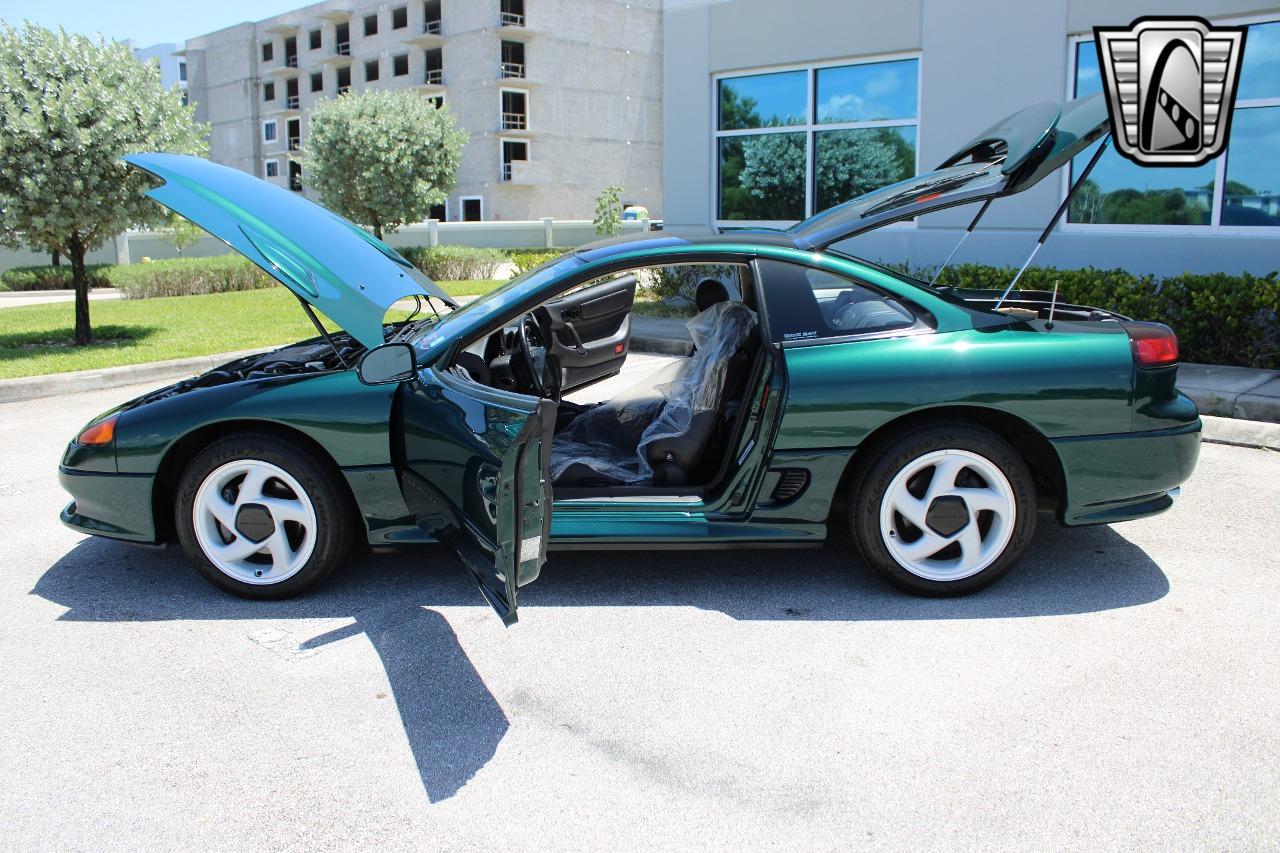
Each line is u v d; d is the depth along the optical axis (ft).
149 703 10.19
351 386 12.10
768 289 12.14
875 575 12.97
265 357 14.28
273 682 10.61
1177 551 13.94
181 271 61.16
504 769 8.88
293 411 12.03
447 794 8.53
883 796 8.30
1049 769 8.62
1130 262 29.12
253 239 11.89
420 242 107.45
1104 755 8.80
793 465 11.93
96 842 7.94
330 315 11.55
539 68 176.76
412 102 74.23
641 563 13.85
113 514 12.74
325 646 11.44
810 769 8.73
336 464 12.24
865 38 34.50
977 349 11.87
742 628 11.67
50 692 10.45
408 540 12.34
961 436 11.75
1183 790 8.25
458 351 12.33
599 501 12.33
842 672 10.52
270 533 12.46
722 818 8.07
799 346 11.93
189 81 238.89
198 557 12.64
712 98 39.47
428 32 181.37
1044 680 10.23
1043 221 30.83
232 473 12.42
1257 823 7.80
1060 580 12.94
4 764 9.11
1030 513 12.03
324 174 73.56
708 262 12.32
